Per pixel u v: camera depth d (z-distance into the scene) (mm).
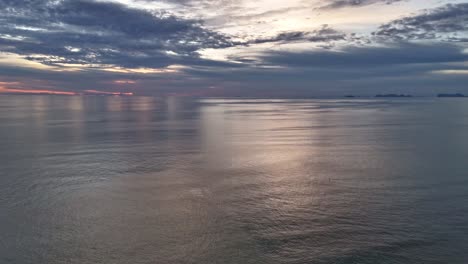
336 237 8523
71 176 14016
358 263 7363
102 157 17984
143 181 13320
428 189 12250
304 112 64500
